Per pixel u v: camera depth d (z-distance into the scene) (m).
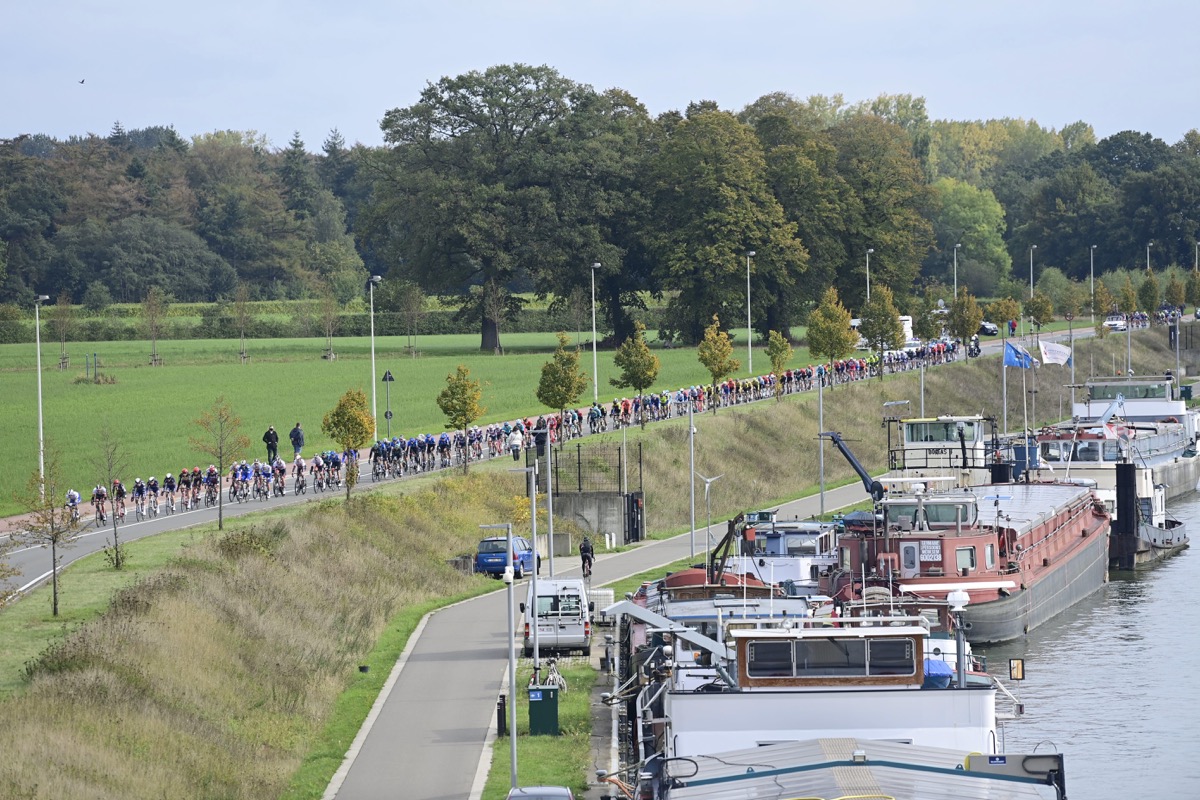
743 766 68.94
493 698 110.81
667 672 94.88
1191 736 113.81
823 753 68.44
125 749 90.38
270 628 124.19
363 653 127.12
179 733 95.38
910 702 75.06
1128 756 109.56
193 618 117.06
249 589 132.50
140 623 111.50
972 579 143.62
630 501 195.12
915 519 146.75
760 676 76.44
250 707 105.62
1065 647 145.50
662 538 197.25
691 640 84.00
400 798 87.38
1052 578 158.75
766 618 92.25
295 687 111.88
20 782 82.00
